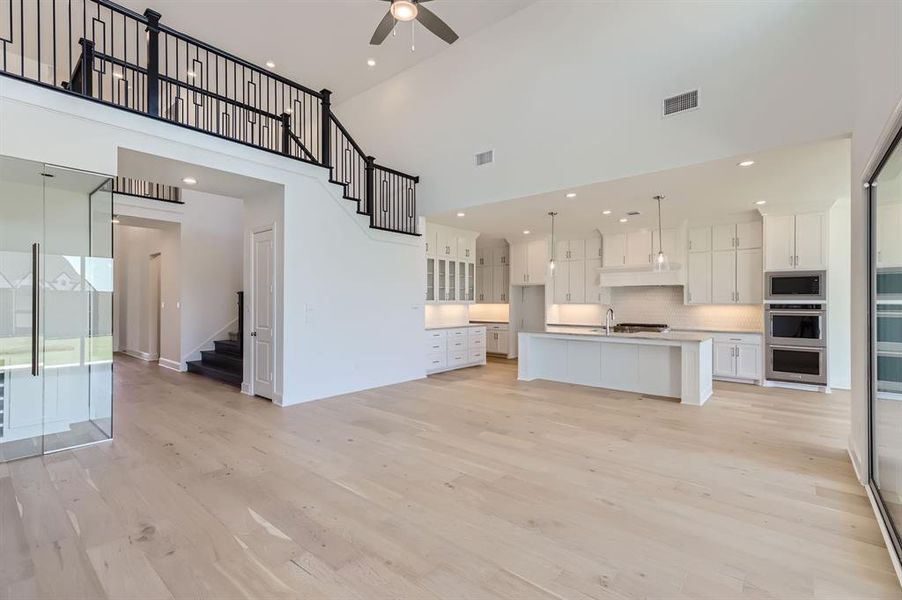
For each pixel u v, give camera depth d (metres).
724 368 6.71
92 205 3.69
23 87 3.16
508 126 5.70
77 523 2.34
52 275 3.78
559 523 2.37
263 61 6.77
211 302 7.63
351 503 2.60
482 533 2.27
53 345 3.78
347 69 6.97
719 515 2.46
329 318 5.45
